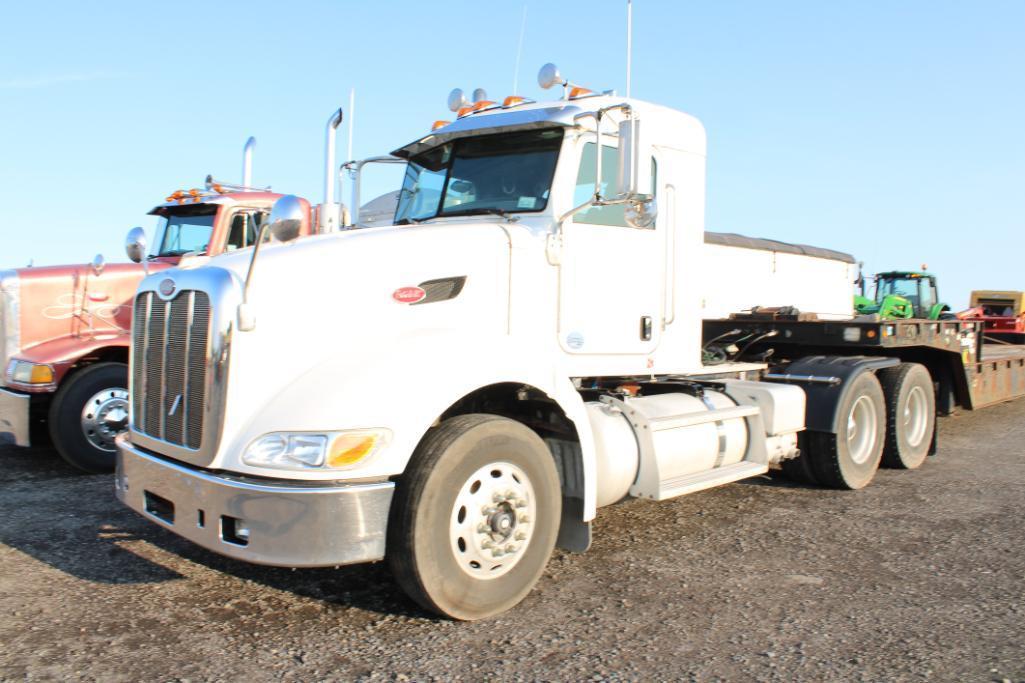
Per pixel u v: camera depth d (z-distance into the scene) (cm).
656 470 481
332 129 493
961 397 941
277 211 374
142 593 422
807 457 673
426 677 329
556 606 409
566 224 484
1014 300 2230
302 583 439
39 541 510
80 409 711
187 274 393
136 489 414
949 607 409
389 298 411
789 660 347
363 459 352
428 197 543
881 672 335
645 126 433
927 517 588
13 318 736
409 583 370
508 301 457
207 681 323
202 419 372
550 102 527
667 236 550
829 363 695
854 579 452
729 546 513
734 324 796
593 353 501
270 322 377
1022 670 337
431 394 372
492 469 391
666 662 344
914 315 1919
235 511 352
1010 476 742
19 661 338
